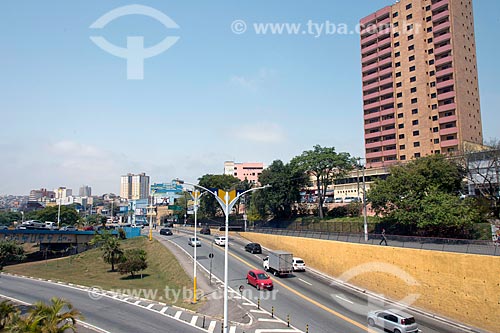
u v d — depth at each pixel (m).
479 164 50.22
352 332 26.95
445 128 82.62
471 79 85.75
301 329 27.48
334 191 98.00
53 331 19.86
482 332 26.88
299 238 52.12
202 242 71.31
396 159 89.56
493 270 26.92
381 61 94.62
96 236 77.88
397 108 90.88
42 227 85.12
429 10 87.44
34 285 46.88
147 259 62.72
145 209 157.25
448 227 41.09
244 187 97.12
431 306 31.08
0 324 22.25
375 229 50.38
